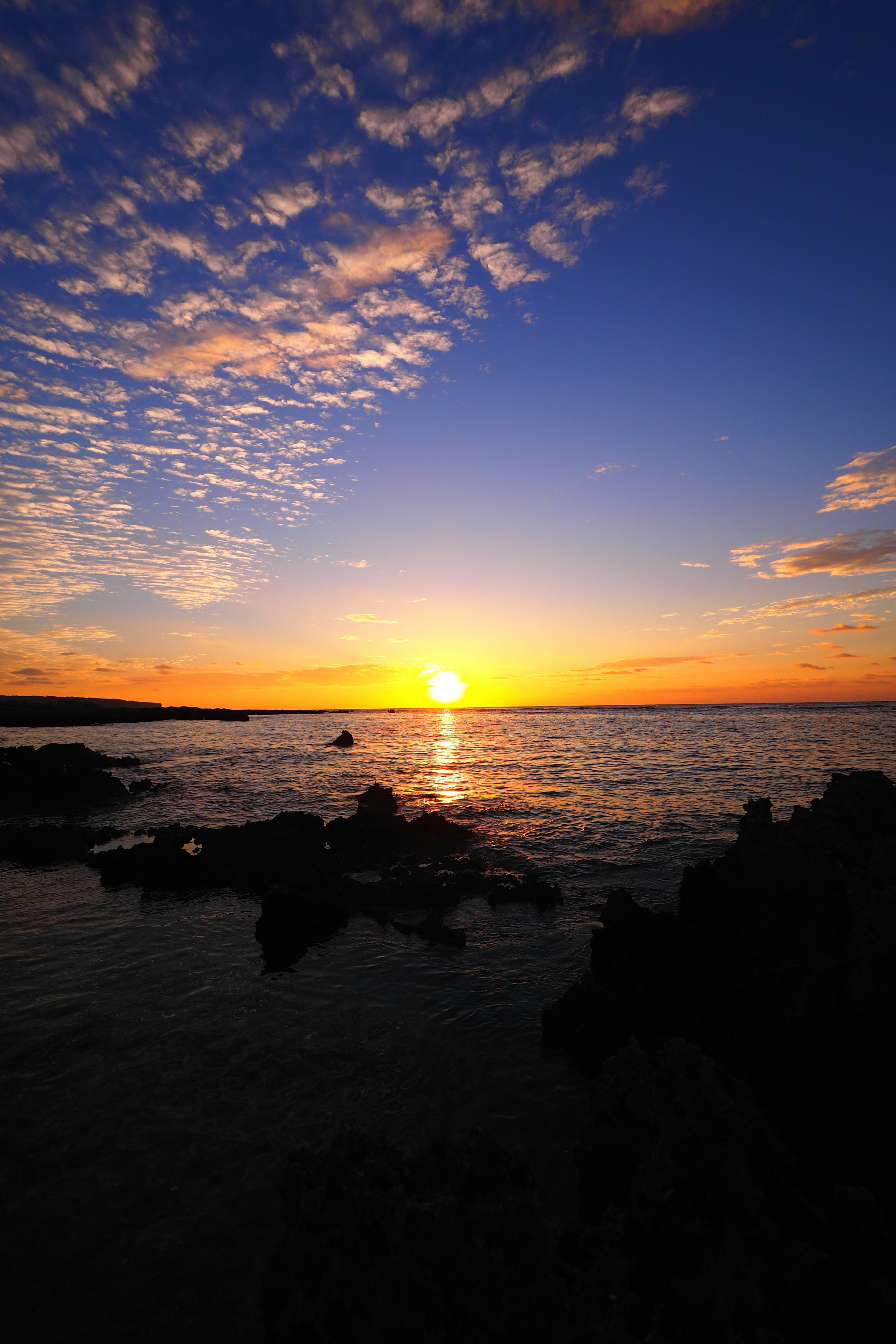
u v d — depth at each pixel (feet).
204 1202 18.30
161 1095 23.43
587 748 162.50
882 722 247.09
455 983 33.68
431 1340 12.15
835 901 28.40
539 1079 24.88
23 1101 23.03
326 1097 23.43
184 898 48.73
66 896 49.06
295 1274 13.28
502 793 93.97
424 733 247.91
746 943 29.40
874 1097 20.72
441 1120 22.22
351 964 35.96
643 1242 14.62
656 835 64.90
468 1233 13.53
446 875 52.21
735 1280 13.10
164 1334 14.46
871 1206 14.66
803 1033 22.86
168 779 117.60
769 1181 15.56
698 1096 16.97
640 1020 27.40
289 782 111.34
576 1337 12.53
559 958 37.11
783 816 72.23
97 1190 18.81
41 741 210.59
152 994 31.78
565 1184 19.15
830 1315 12.79
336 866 56.39
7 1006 30.42
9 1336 14.42
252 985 33.04
